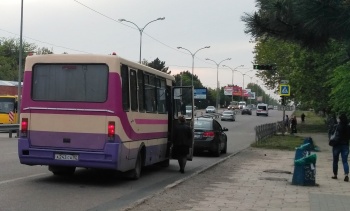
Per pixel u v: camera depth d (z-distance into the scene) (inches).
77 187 459.5
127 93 483.5
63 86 471.8
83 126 462.0
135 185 488.7
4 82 1742.1
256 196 419.8
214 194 425.1
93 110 460.8
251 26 498.6
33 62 479.5
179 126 611.5
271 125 1499.8
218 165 685.9
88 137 460.8
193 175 556.4
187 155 632.4
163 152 613.3
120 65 468.8
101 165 458.3
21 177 504.1
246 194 430.0
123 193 437.1
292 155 901.8
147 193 440.1
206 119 900.6
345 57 592.4
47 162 470.0
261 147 1081.4
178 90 647.8
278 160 794.2
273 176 571.2
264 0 466.0
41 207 356.2
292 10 407.8
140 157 530.6
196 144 855.7
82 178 519.5
